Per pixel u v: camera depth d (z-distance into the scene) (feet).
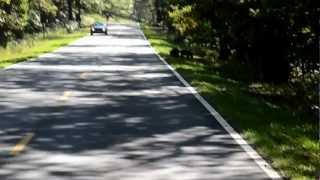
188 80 87.76
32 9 270.26
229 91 76.13
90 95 68.18
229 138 43.01
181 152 38.11
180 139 42.42
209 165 34.65
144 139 42.27
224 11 118.21
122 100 64.08
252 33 110.63
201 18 139.03
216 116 53.42
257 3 100.73
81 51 165.07
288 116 57.11
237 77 120.26
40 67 109.70
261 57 115.85
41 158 35.99
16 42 208.13
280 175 32.32
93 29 309.63
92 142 40.93
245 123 49.03
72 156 36.60
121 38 265.13
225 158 36.55
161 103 61.98
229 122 50.24
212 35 152.05
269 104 70.49
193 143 41.06
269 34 108.58
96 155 36.96
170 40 260.01
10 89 73.72
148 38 265.34
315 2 90.43
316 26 93.97
